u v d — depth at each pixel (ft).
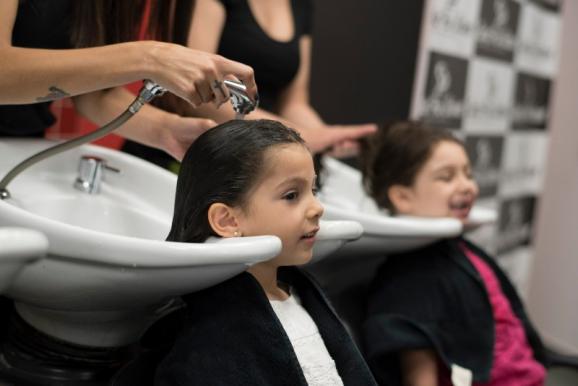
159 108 3.50
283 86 4.82
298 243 2.63
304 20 4.86
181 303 2.93
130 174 3.52
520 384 3.99
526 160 8.79
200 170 2.53
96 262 2.12
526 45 8.28
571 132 8.70
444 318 3.89
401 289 3.96
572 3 8.76
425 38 6.64
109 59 2.45
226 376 2.43
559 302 8.73
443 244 4.12
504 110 8.09
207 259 2.21
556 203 8.87
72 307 2.51
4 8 2.66
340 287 4.35
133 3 3.21
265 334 2.50
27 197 3.12
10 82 2.50
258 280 2.73
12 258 1.78
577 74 8.70
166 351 2.74
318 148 4.30
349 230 2.88
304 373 2.65
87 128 4.44
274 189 2.55
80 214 3.28
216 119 3.44
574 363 4.36
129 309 2.70
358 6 6.15
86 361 2.87
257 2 4.44
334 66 6.10
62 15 3.21
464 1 6.98
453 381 3.69
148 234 3.20
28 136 3.66
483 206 8.03
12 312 3.08
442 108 7.05
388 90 6.63
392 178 4.25
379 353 3.68
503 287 4.33
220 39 4.20
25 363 2.84
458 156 4.17
